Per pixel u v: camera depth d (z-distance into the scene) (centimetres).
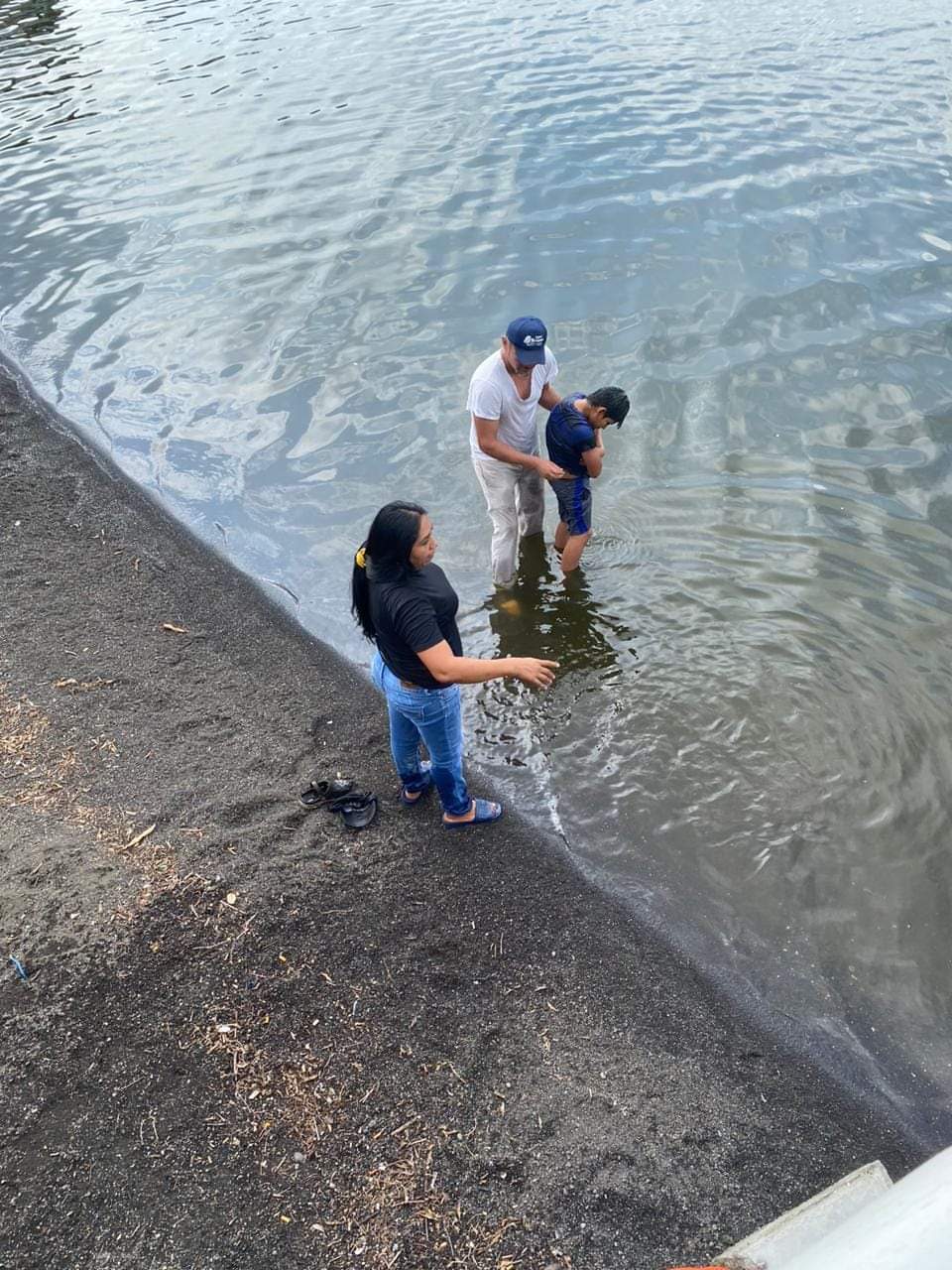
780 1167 334
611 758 529
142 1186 305
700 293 945
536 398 599
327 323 955
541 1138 332
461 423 810
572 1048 371
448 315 951
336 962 389
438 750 434
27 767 478
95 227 1191
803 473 724
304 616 649
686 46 1608
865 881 454
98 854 418
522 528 696
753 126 1275
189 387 884
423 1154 322
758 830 481
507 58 1639
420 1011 377
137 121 1516
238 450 802
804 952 426
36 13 2303
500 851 467
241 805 467
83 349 957
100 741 505
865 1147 347
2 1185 300
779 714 542
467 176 1217
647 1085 359
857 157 1168
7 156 1434
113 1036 345
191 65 1780
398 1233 299
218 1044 348
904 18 1636
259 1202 304
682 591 636
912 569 632
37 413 873
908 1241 151
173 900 398
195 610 642
